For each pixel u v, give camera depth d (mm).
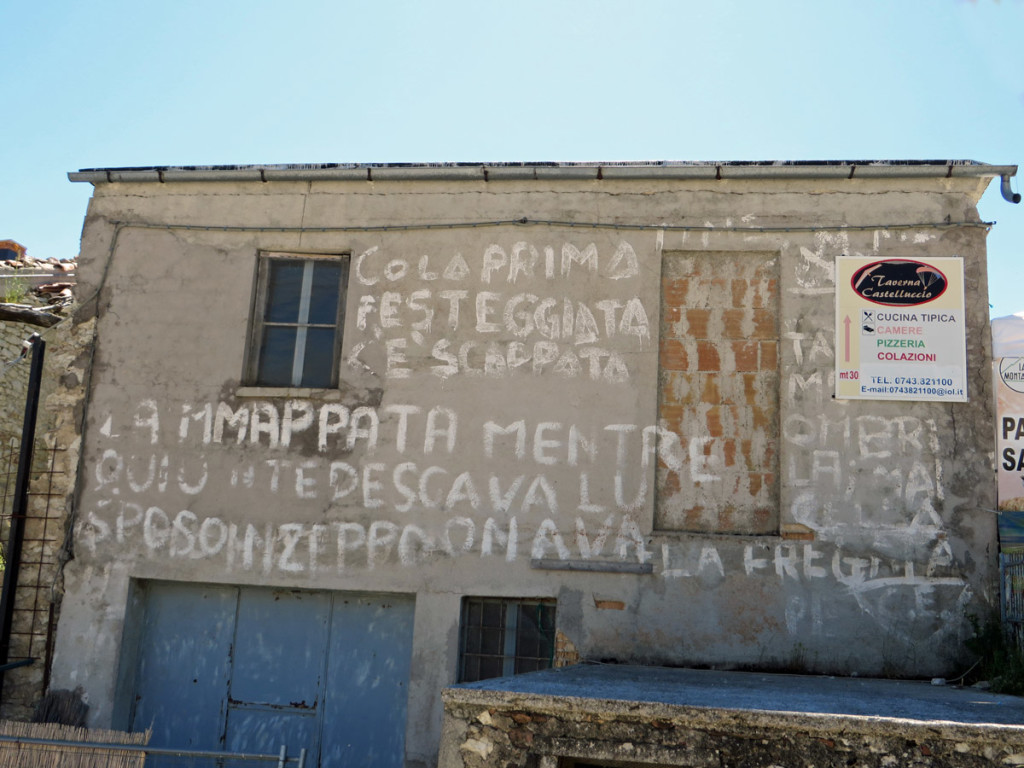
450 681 8328
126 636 8773
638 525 8414
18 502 9047
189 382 9141
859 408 8398
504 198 9117
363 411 8898
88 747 6574
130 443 9086
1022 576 7660
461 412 8789
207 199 9477
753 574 8211
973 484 8164
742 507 8445
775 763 5414
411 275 9102
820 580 8148
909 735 5281
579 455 8602
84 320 9375
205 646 8891
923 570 8070
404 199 9250
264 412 9008
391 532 8664
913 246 8578
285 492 8844
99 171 9445
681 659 8148
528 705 5734
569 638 8289
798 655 8047
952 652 7906
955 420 8289
